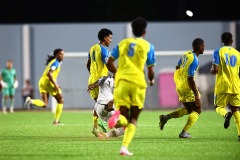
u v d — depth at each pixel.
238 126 43.81
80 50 106.62
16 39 106.50
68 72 105.62
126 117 35.50
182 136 47.03
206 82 103.25
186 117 77.75
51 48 106.62
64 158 34.66
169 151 37.62
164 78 104.56
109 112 44.88
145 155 35.66
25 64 106.44
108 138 46.19
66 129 57.50
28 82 103.19
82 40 106.75
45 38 106.62
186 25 107.12
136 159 33.81
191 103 46.19
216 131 53.84
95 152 37.22
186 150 38.19
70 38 106.69
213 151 37.66
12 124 66.12
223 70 43.72
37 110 105.81
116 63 97.81
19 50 106.50
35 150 38.59
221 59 43.62
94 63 47.88
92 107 105.38
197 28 106.81
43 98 62.25
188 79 44.69
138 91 34.97
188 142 43.34
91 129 57.41
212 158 34.44
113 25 105.94
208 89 102.94
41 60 106.56
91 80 48.06
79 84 105.56
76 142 43.47
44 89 62.25
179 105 104.31
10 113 94.75
